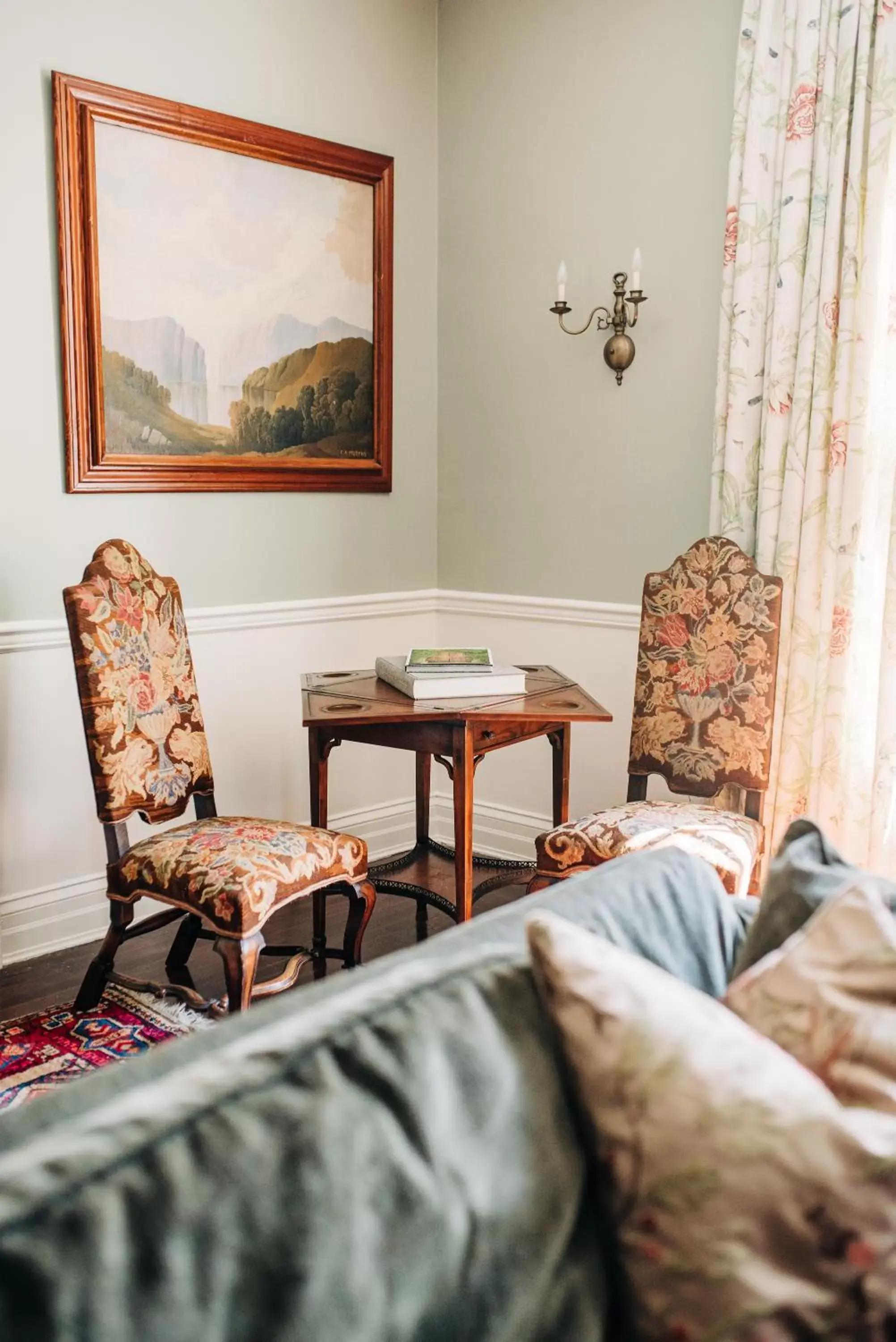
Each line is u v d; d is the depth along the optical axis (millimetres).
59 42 2717
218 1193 679
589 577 3447
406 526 3791
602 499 3373
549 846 2422
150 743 2480
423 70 3602
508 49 3424
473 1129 816
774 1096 825
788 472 2719
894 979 983
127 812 2395
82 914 3025
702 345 3062
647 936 1246
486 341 3633
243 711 3355
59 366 2816
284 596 3436
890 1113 897
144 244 2936
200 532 3182
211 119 3006
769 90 2689
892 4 2463
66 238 2756
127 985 2457
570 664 3525
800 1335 759
